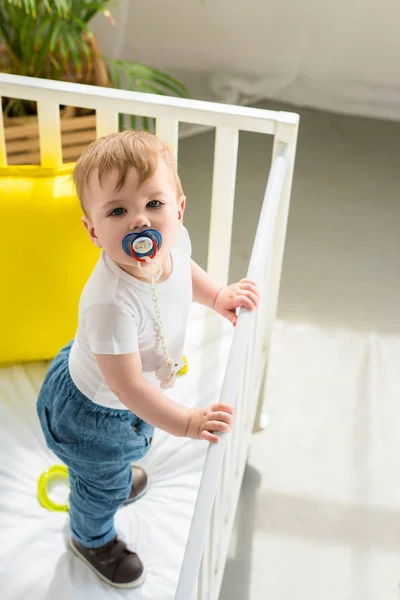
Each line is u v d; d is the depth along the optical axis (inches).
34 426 51.3
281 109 103.1
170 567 45.0
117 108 48.4
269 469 61.1
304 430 64.4
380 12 93.8
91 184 33.9
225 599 52.0
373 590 53.2
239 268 80.3
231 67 101.7
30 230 49.8
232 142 48.9
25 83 47.8
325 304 77.2
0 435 50.4
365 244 85.0
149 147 34.0
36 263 50.4
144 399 35.4
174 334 39.4
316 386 68.5
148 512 47.6
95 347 35.3
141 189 33.5
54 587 43.4
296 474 60.8
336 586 53.3
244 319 37.3
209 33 97.9
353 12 94.2
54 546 45.6
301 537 56.2
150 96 48.1
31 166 50.7
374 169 95.4
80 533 44.1
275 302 54.6
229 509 48.0
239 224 85.8
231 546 55.4
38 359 54.4
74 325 53.1
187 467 49.9
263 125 47.3
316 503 58.7
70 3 66.4
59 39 70.9
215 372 54.0
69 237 50.4
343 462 61.9
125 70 72.2
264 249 40.9
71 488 44.1
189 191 89.6
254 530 56.6
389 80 101.3
